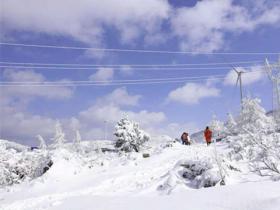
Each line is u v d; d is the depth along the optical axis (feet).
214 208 21.76
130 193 51.16
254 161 43.65
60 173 77.56
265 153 40.96
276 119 58.59
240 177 44.47
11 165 87.10
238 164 50.75
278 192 22.81
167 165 72.59
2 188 75.82
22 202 54.24
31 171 87.35
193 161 53.01
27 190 67.36
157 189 50.96
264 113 98.78
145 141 132.46
